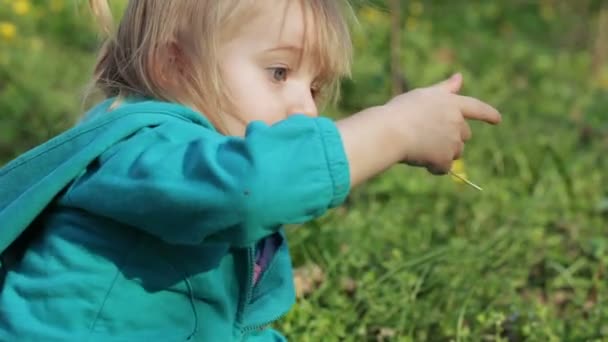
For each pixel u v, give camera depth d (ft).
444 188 16.81
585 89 25.70
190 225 6.80
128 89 8.23
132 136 7.38
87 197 7.29
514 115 22.21
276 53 7.84
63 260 7.61
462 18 30.86
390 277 12.59
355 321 11.90
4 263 8.00
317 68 8.05
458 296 12.45
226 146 6.78
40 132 18.35
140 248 7.59
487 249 13.79
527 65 27.63
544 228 15.57
